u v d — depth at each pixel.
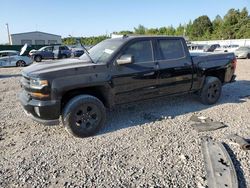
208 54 6.18
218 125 4.76
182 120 5.13
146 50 4.98
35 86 4.01
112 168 3.37
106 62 4.52
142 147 3.95
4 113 5.82
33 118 4.29
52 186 3.01
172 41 5.40
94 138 4.33
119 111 5.76
